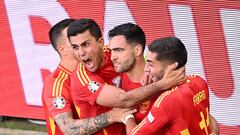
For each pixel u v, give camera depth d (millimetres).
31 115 39188
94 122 19719
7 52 38438
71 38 19328
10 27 37906
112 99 19094
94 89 19391
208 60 34406
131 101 18844
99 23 36094
